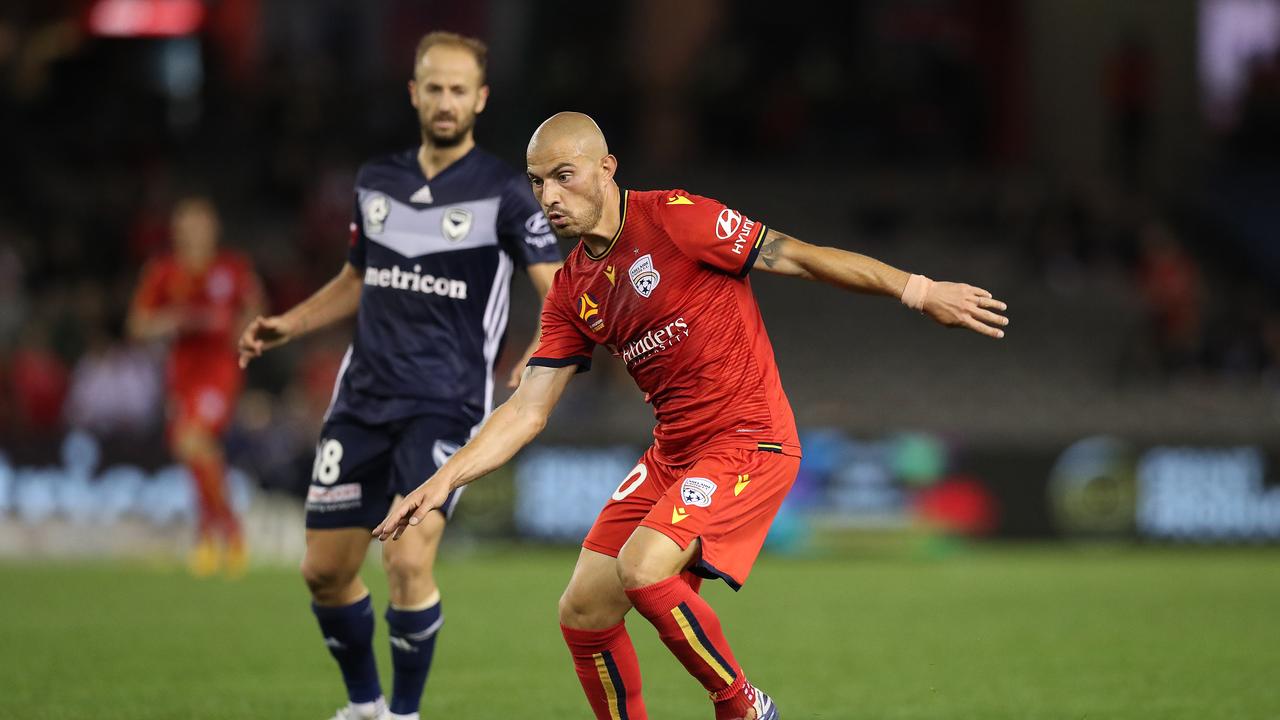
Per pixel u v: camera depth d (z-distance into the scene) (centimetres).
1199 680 2369
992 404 6281
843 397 6331
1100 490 4972
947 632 2962
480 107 1938
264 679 2334
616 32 8650
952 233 7406
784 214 7462
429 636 1844
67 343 5619
